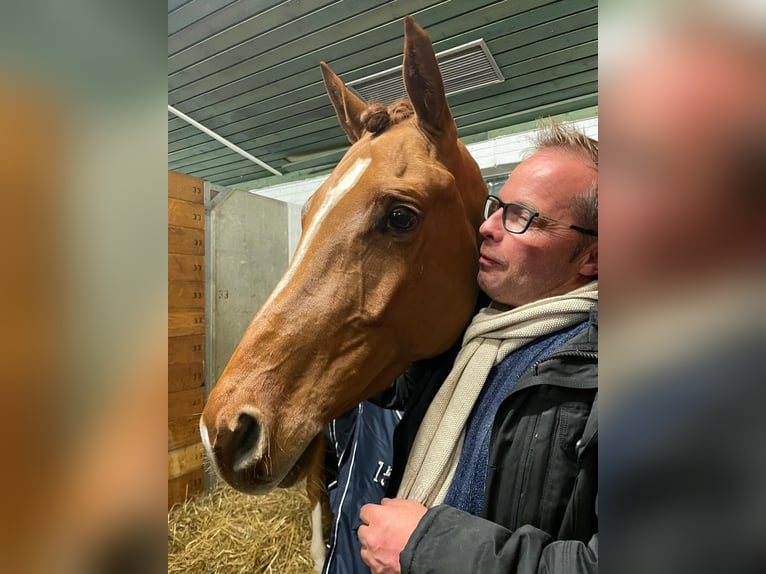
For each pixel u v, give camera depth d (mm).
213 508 1576
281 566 1321
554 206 560
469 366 579
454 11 1260
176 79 1622
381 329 595
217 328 1814
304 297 564
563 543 398
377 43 1415
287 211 2197
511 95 1614
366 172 600
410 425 655
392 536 465
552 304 539
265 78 1614
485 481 498
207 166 2414
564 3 1213
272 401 526
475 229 710
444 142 643
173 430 1607
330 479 1010
